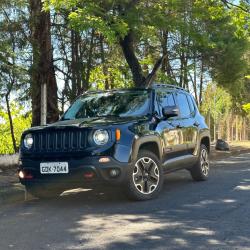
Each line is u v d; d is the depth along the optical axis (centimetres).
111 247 451
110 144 624
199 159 852
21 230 526
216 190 761
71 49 1271
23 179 665
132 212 599
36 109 1152
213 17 1248
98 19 978
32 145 659
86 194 746
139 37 1255
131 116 700
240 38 1509
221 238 474
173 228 514
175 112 732
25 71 1048
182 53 1532
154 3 1157
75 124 645
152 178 681
